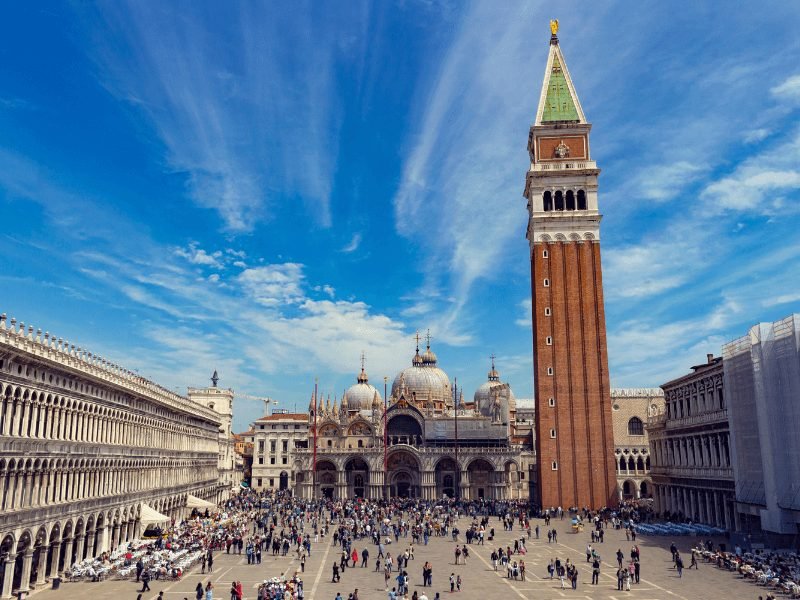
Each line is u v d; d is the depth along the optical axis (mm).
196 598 52438
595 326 130250
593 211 134375
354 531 94688
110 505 73250
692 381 105438
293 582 53500
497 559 69625
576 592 56156
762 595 53094
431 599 53562
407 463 166750
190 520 105875
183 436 111500
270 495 180625
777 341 76188
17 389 52531
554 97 142500
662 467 118812
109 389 73750
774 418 76438
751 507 81750
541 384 129000
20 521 52344
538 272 133500
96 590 56469
